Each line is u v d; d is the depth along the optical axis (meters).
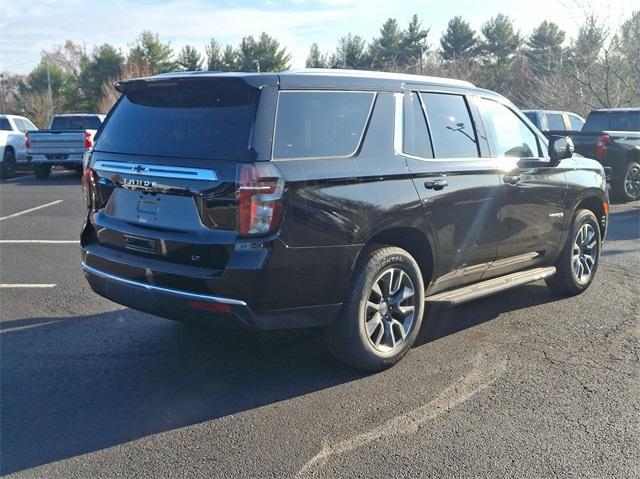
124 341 5.40
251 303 4.08
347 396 4.40
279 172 4.06
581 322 5.93
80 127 22.88
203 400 4.34
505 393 4.44
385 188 4.58
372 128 4.66
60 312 6.17
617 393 4.45
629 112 15.13
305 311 4.31
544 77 28.94
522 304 6.48
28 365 4.89
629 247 9.18
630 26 23.69
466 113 5.47
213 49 56.97
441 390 4.49
